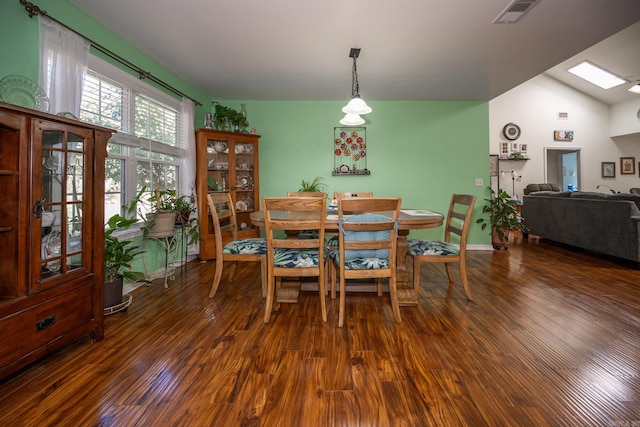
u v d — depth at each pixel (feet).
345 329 6.31
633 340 5.76
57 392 4.26
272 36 8.54
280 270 6.71
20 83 5.53
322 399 4.15
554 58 10.00
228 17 7.62
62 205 5.01
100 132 5.69
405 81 12.03
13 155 4.34
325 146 14.66
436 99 14.44
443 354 5.30
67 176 5.10
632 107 23.47
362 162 14.74
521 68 10.80
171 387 4.40
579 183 25.03
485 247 14.82
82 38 7.00
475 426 3.65
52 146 4.87
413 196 14.82
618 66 19.80
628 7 7.25
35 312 4.53
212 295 8.19
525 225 17.72
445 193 14.85
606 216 12.09
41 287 4.63
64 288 5.01
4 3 5.69
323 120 14.64
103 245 5.82
